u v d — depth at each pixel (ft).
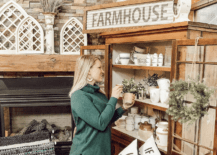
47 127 7.57
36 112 7.84
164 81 5.10
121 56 6.00
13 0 7.42
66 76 8.04
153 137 5.04
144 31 4.94
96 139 4.02
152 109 6.68
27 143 6.55
